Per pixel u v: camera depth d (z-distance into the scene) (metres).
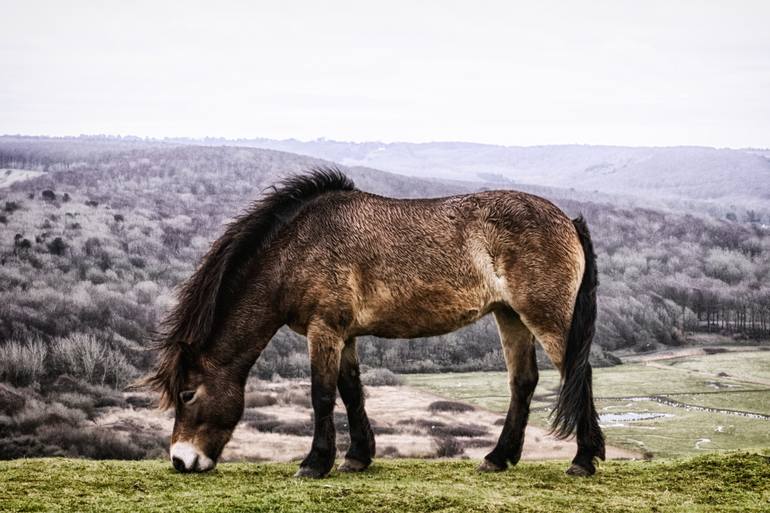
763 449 7.13
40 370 33.25
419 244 6.57
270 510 5.26
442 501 5.51
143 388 6.76
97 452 25.69
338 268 6.52
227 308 6.64
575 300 6.58
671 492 6.02
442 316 6.62
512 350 6.93
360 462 6.92
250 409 30.75
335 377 6.54
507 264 6.55
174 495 5.65
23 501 5.34
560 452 23.67
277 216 6.70
